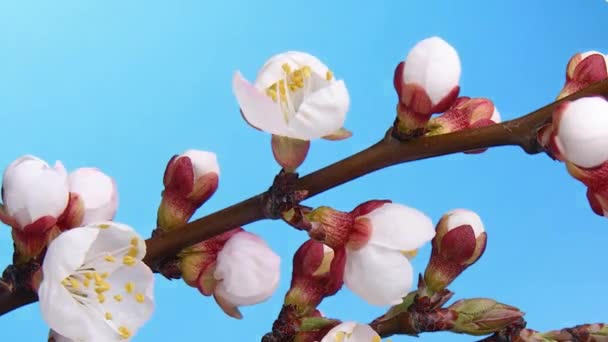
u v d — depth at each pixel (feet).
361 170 1.15
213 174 1.20
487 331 1.16
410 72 1.14
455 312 1.16
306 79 1.14
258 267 1.17
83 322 1.11
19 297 1.16
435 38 1.15
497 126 1.14
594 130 1.10
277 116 1.11
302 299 1.18
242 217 1.16
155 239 1.18
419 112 1.14
